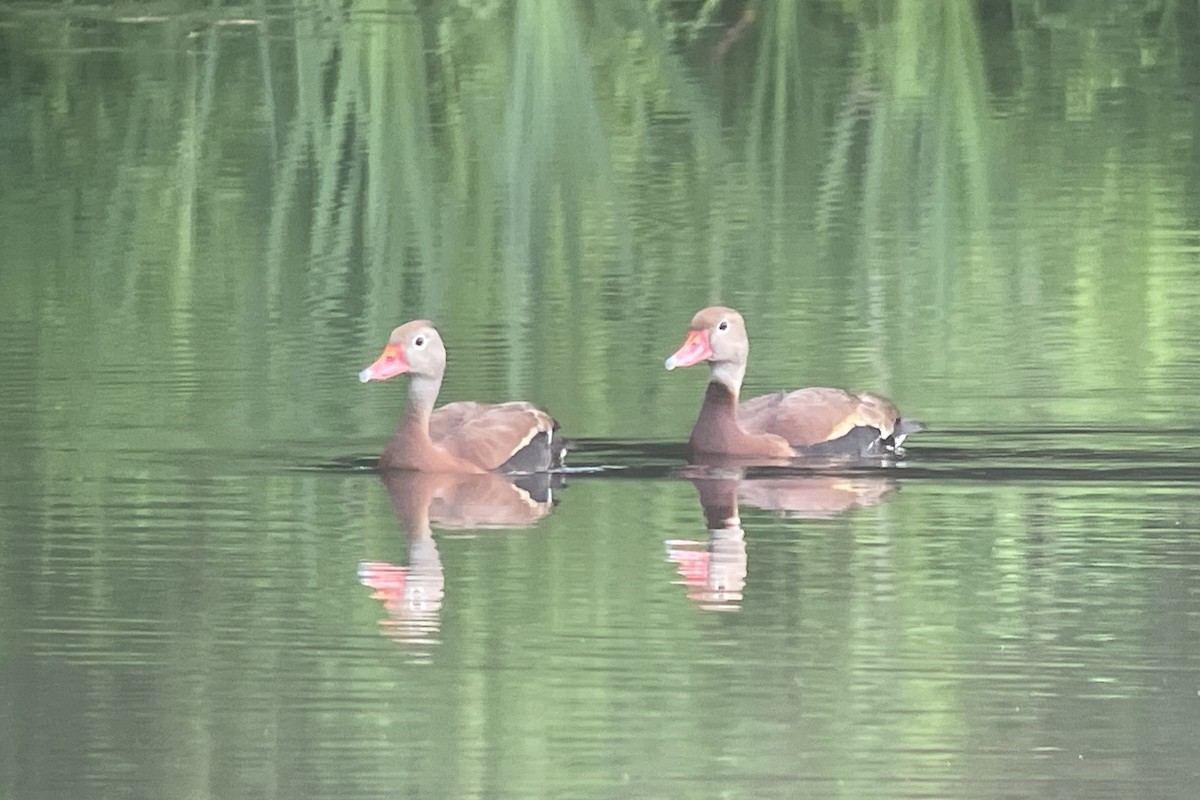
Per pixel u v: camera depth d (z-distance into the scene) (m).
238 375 20.12
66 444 17.92
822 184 27.95
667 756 11.79
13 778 11.67
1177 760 11.67
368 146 28.97
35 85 31.81
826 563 14.91
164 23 33.91
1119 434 18.09
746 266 24.19
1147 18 35.78
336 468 17.44
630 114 30.88
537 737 12.03
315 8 32.50
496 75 30.20
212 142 29.62
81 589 14.46
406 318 22.28
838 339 21.33
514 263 24.38
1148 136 30.36
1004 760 11.70
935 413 18.83
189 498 16.52
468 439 17.47
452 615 13.91
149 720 12.32
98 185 27.83
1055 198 27.22
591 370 20.41
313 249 25.16
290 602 14.20
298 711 12.44
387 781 11.54
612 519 16.11
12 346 21.17
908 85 31.23
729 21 32.31
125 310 22.59
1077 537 15.40
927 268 24.08
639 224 26.02
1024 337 21.39
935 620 13.78
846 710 12.38
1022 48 34.88
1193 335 21.33
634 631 13.62
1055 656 13.15
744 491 16.84
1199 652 13.17
